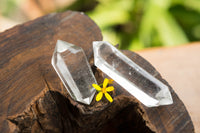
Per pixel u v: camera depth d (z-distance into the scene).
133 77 0.30
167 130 0.30
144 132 0.32
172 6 0.62
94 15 0.62
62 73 0.30
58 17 0.36
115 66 0.30
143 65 0.33
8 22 0.63
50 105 0.32
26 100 0.31
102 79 0.32
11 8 0.65
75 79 0.30
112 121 0.33
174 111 0.31
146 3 0.58
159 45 0.59
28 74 0.32
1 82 0.32
